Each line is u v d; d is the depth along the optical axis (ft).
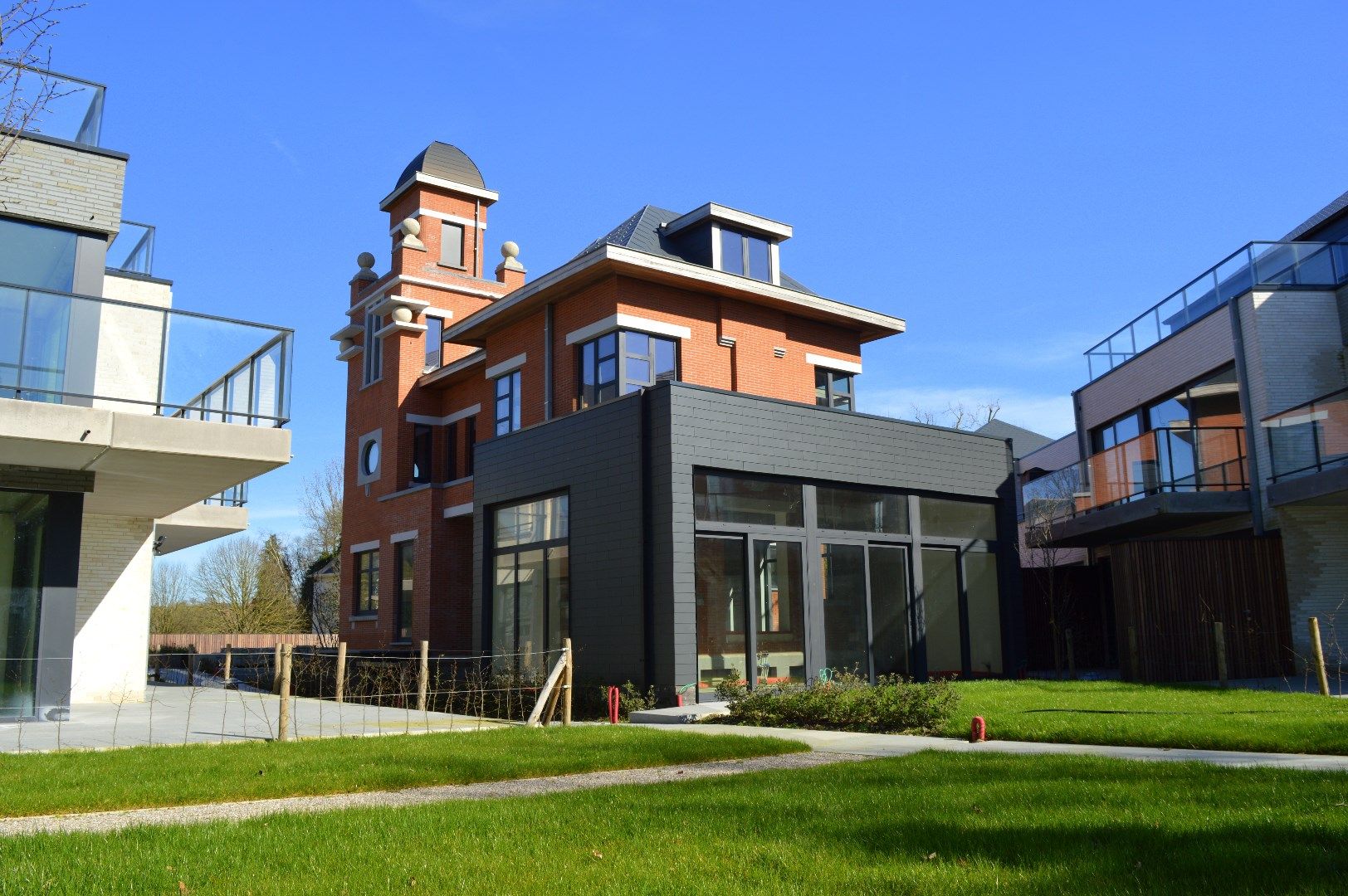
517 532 62.28
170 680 75.46
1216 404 70.23
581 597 55.52
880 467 61.11
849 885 14.78
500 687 56.18
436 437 88.74
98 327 40.14
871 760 29.71
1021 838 17.35
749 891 14.53
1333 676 56.54
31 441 37.73
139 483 45.42
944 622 63.52
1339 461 55.72
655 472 52.16
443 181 92.32
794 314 75.77
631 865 16.10
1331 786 21.74
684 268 66.54
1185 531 73.97
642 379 66.18
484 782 27.61
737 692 47.09
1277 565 59.52
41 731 38.27
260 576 168.35
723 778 25.86
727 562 53.31
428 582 81.35
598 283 67.21
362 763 28.81
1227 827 17.69
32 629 41.65
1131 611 57.47
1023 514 84.53
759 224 73.61
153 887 15.06
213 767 27.71
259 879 15.53
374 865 16.26
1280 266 66.85
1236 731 32.04
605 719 49.47
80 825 20.85
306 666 70.44
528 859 16.67
